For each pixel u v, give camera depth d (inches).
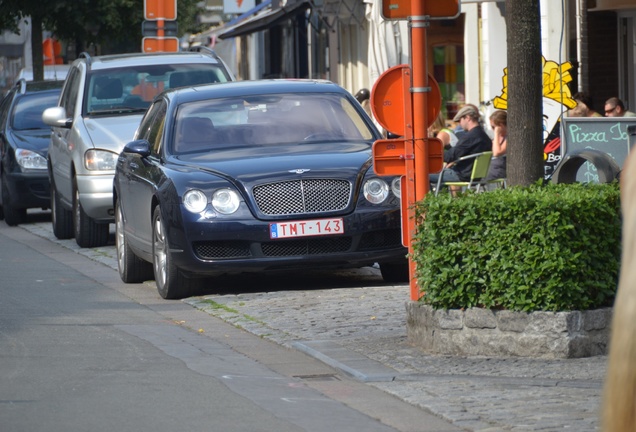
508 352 827.4
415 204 878.4
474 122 1779.0
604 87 1952.5
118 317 1074.1
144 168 1278.3
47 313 1096.8
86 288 1298.0
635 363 302.4
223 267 1156.5
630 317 303.0
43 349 901.2
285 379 794.2
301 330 976.9
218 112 1310.3
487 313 831.7
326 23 3110.2
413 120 940.6
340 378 797.2
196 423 665.6
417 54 936.3
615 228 831.7
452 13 934.4
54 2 3437.5
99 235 1754.4
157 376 797.9
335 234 1162.0
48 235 2009.1
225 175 1171.9
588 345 818.8
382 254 1179.9
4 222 2370.8
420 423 663.1
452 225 841.5
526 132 950.4
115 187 1412.4
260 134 1283.2
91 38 3629.4
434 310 858.1
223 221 1149.7
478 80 2391.7
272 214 1158.3
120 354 881.5
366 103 2210.9
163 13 2608.3
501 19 2224.4
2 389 756.0
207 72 1798.7
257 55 4680.1
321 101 1333.7
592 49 1947.6
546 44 1969.7
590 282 819.4
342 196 1171.3
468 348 840.3
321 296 1158.3
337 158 1200.8
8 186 2213.3
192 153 1257.4
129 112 1756.9
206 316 1079.0
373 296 1144.8
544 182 903.1
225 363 850.1
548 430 630.5
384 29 2346.2
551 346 815.1
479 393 727.1
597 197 824.3
